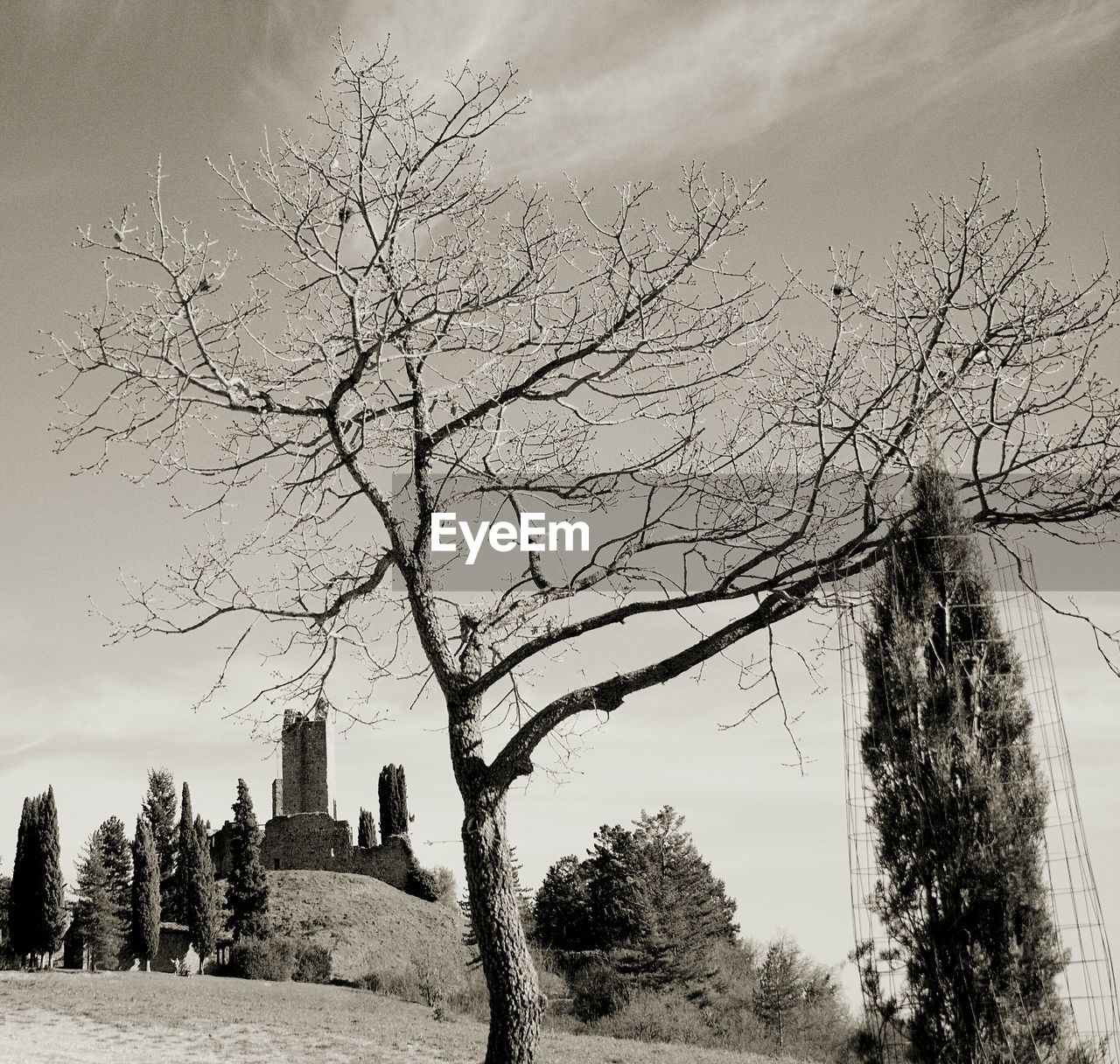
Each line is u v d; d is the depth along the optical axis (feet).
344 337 34.47
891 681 24.50
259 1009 110.83
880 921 23.73
